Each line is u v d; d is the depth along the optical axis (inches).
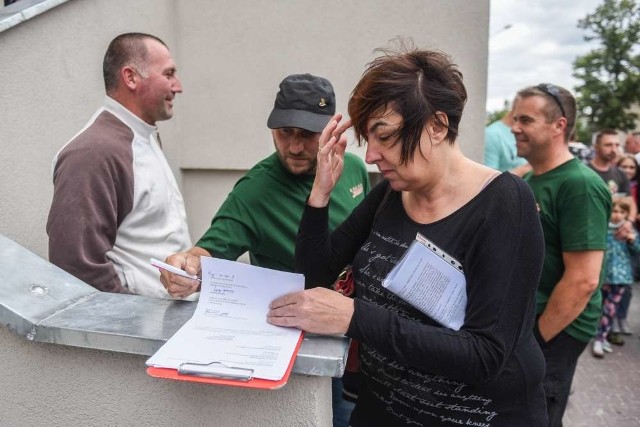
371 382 48.8
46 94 88.4
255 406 39.6
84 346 40.3
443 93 41.3
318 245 53.9
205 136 137.6
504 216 41.0
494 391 44.0
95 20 100.4
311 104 70.2
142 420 42.0
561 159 80.7
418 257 42.9
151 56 77.1
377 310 40.5
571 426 131.0
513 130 83.4
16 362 43.6
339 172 54.3
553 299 77.3
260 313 42.9
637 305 230.7
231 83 133.8
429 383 44.4
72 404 43.2
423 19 122.1
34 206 86.9
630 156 224.2
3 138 80.0
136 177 72.6
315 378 38.0
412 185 43.6
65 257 63.9
